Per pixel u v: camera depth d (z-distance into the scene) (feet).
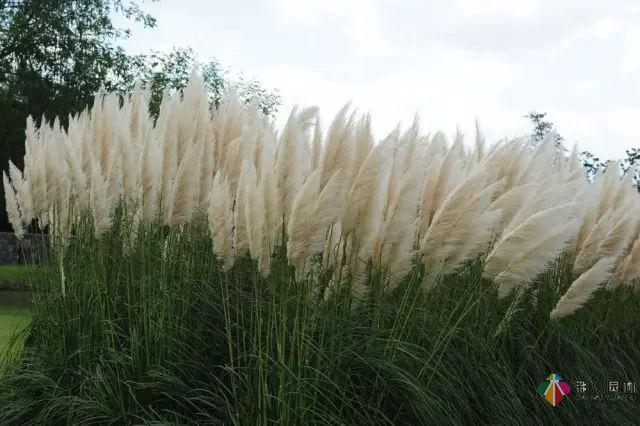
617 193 25.93
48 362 18.40
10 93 81.25
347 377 14.62
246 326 16.16
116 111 21.02
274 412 14.03
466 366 16.63
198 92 20.36
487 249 19.92
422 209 18.98
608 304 23.24
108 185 19.67
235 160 20.49
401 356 15.74
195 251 18.94
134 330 16.93
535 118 69.72
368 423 14.37
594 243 21.97
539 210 18.49
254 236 14.97
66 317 19.08
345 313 15.81
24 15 81.51
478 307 18.19
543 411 17.65
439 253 17.10
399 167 17.40
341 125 15.90
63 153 21.79
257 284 16.60
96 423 15.79
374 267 16.89
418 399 14.53
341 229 16.31
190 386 15.88
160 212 18.75
